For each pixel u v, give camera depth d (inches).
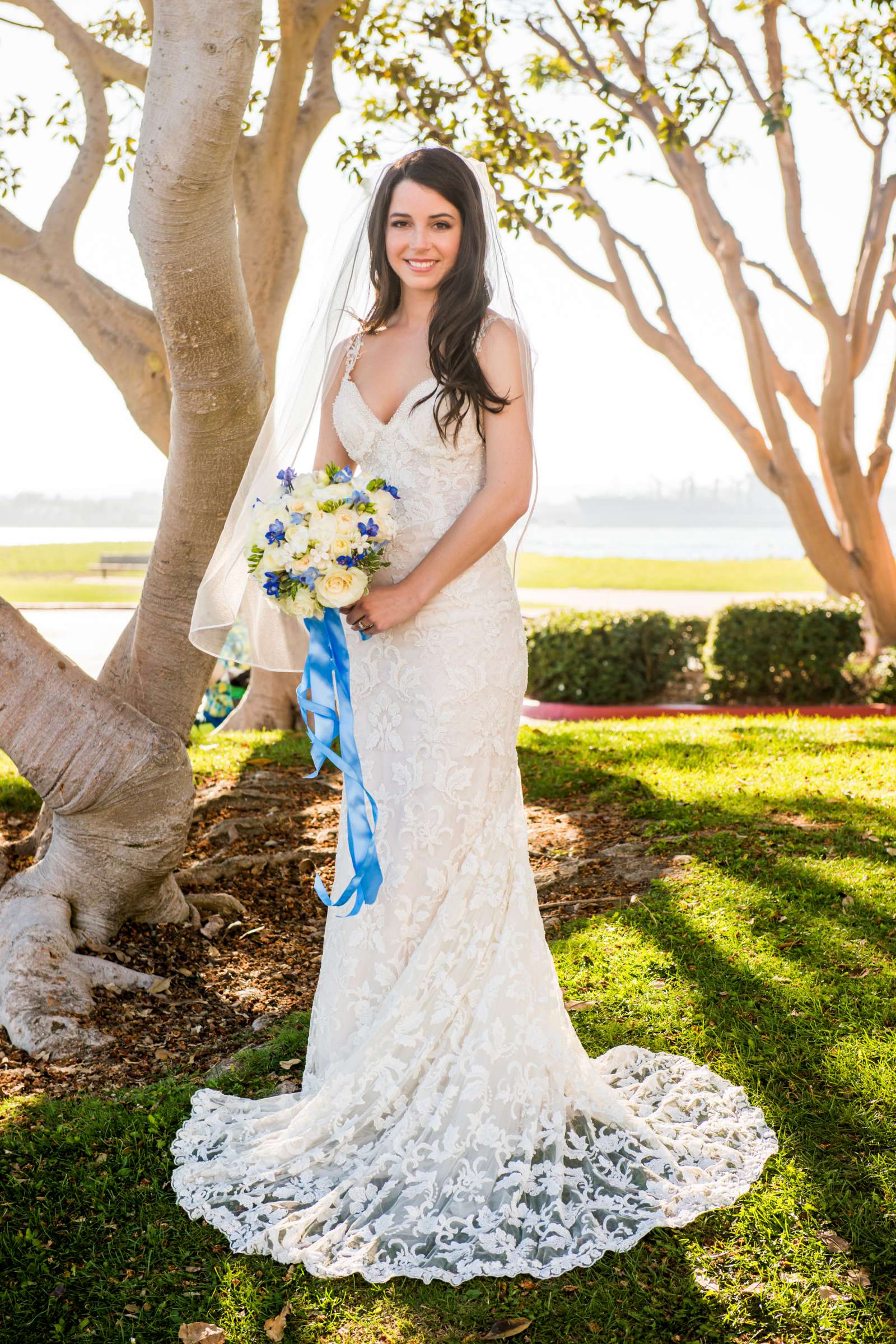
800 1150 110.4
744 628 464.8
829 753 290.2
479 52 382.3
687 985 149.3
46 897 162.1
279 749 307.4
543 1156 109.3
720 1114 117.6
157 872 166.6
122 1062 136.9
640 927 170.4
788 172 453.1
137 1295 93.9
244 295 136.9
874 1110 116.6
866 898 174.7
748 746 301.3
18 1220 103.7
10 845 201.8
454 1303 92.1
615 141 357.1
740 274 461.7
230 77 118.3
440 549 107.4
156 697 171.2
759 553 2731.3
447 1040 110.5
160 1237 101.0
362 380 113.8
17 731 152.9
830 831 211.3
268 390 150.5
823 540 493.0
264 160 292.5
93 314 274.4
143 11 275.7
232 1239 99.9
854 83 434.3
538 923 116.8
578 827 233.8
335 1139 110.3
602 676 468.1
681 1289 92.7
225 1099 123.7
